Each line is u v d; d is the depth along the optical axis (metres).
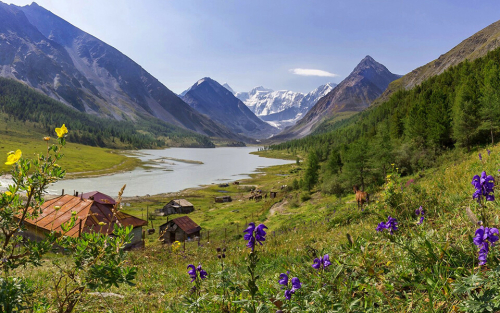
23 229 2.54
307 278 3.73
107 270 2.52
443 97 93.06
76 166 147.75
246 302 2.84
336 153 82.19
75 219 2.71
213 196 108.44
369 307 2.85
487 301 2.24
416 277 3.23
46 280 5.15
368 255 3.98
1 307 2.39
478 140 56.12
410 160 52.44
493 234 2.52
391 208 7.82
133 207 88.25
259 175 161.00
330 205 40.53
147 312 4.80
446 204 7.48
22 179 2.48
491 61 108.88
